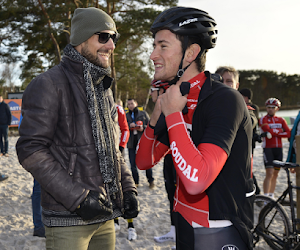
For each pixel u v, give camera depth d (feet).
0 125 26.96
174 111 3.56
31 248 9.62
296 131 9.77
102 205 4.22
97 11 4.66
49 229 4.52
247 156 3.68
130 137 16.31
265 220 9.80
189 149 3.31
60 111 4.39
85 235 4.56
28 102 4.25
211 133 3.34
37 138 4.09
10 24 63.62
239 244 3.68
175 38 3.80
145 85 88.79
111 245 5.27
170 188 5.25
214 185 3.61
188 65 3.90
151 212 12.94
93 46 4.63
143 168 4.83
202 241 3.73
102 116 4.82
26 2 57.62
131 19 60.90
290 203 9.09
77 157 4.41
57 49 64.03
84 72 4.58
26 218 12.26
